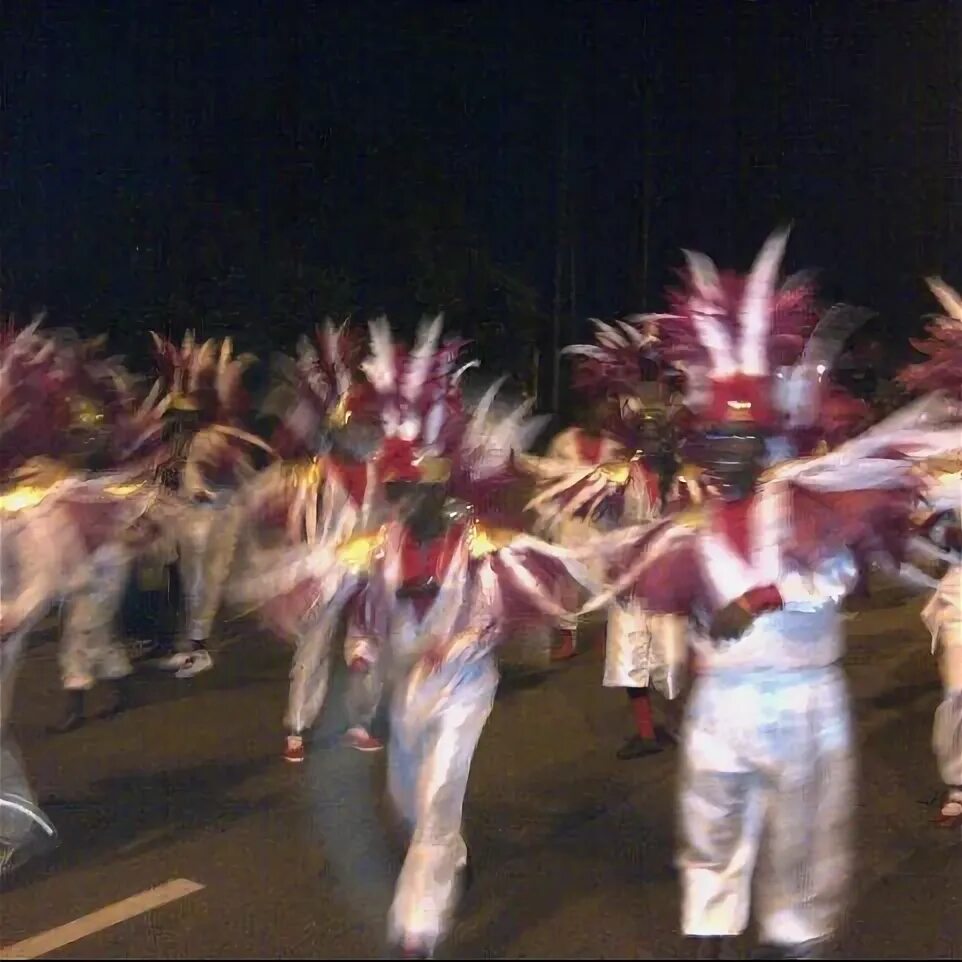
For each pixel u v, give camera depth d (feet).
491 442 14.16
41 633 30.42
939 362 18.44
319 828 17.42
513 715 23.18
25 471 16.22
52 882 15.65
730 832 12.49
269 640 29.63
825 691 12.17
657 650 20.54
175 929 14.23
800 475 12.30
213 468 25.90
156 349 32.09
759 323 12.82
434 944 12.81
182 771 20.06
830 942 12.96
